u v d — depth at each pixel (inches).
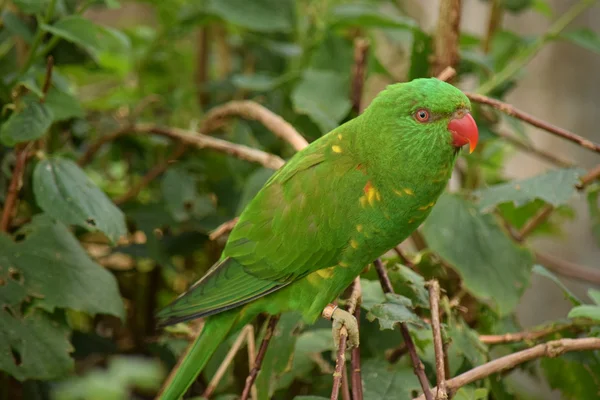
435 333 104.8
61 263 127.3
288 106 180.9
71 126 173.2
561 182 129.3
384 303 110.7
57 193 126.0
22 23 146.8
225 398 130.2
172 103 190.9
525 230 163.6
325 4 188.1
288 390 142.8
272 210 121.9
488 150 184.7
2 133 124.7
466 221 141.0
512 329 145.6
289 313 127.8
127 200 166.2
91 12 289.3
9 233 134.6
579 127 256.5
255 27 179.6
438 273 142.8
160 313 120.3
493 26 190.7
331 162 119.3
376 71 185.5
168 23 197.6
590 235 254.4
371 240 118.0
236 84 180.2
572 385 136.3
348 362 130.5
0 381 146.2
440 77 134.2
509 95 268.4
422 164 112.3
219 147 151.3
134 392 197.2
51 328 124.0
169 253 167.6
